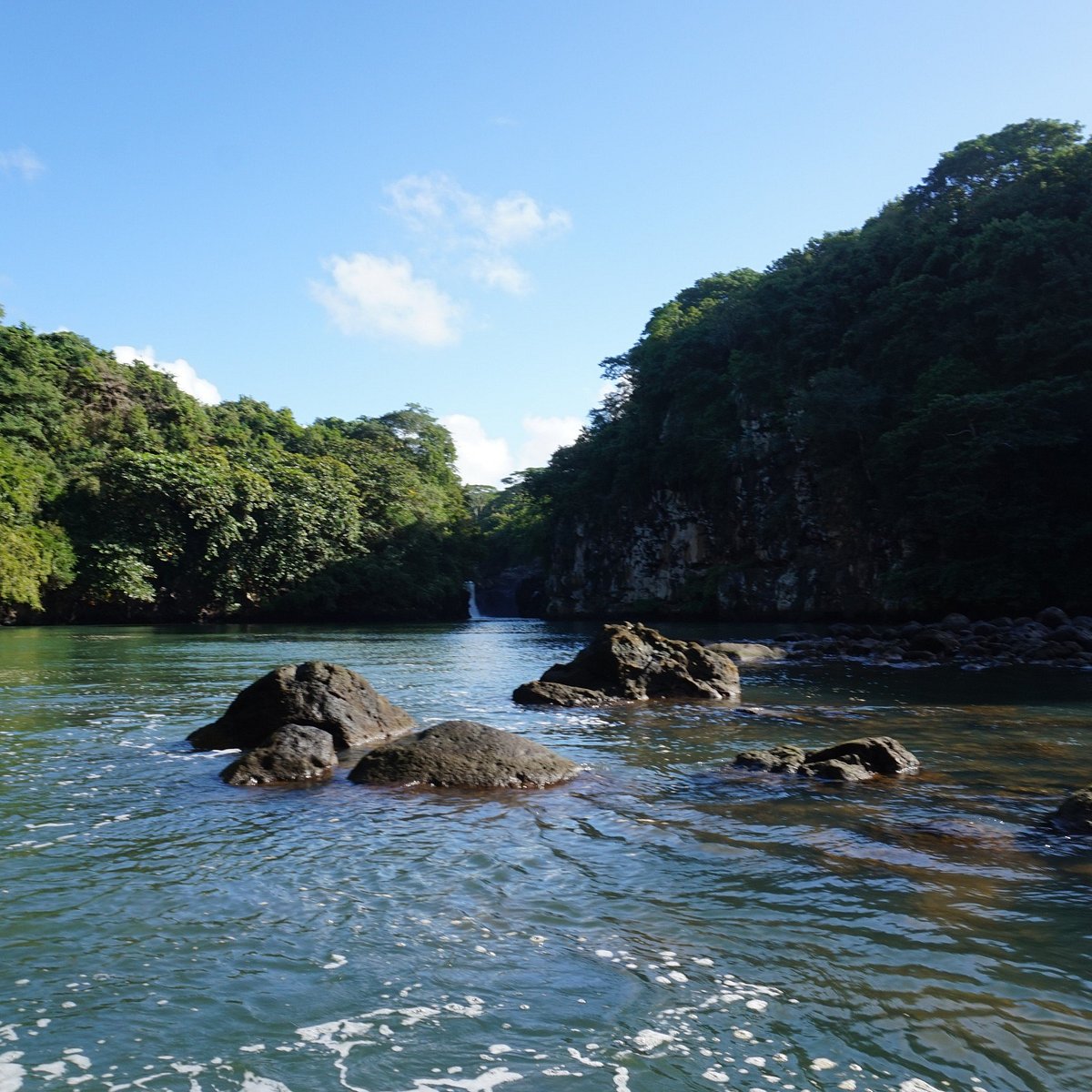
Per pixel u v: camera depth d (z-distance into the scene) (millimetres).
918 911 6262
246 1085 4133
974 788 10156
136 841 7977
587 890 6691
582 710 16969
